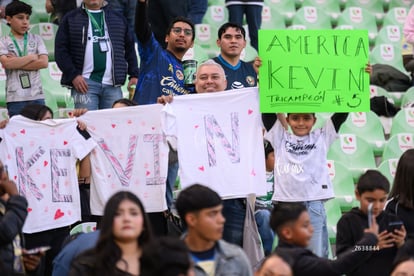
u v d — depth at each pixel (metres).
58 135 28.72
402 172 26.64
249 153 28.72
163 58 32.28
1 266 21.64
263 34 29.09
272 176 32.72
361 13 49.62
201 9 45.12
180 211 22.89
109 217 22.08
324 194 29.09
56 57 34.59
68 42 34.69
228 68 32.06
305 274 23.44
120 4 40.66
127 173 28.77
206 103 28.72
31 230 28.30
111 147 28.84
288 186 28.91
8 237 22.91
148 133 28.77
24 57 35.78
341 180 38.97
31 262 24.05
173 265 19.06
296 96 29.06
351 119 42.22
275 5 49.66
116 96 35.19
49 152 28.67
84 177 29.17
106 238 21.97
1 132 28.53
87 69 34.72
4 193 24.09
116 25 35.19
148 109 28.77
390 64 46.38
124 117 28.84
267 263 21.00
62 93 40.81
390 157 40.72
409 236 26.20
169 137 28.83
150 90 32.03
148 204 28.69
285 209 23.84
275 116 29.30
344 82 29.30
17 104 35.88
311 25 48.72
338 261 23.80
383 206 25.88
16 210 23.25
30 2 45.25
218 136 28.64
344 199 37.88
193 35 32.62
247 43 45.06
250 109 28.95
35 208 28.41
